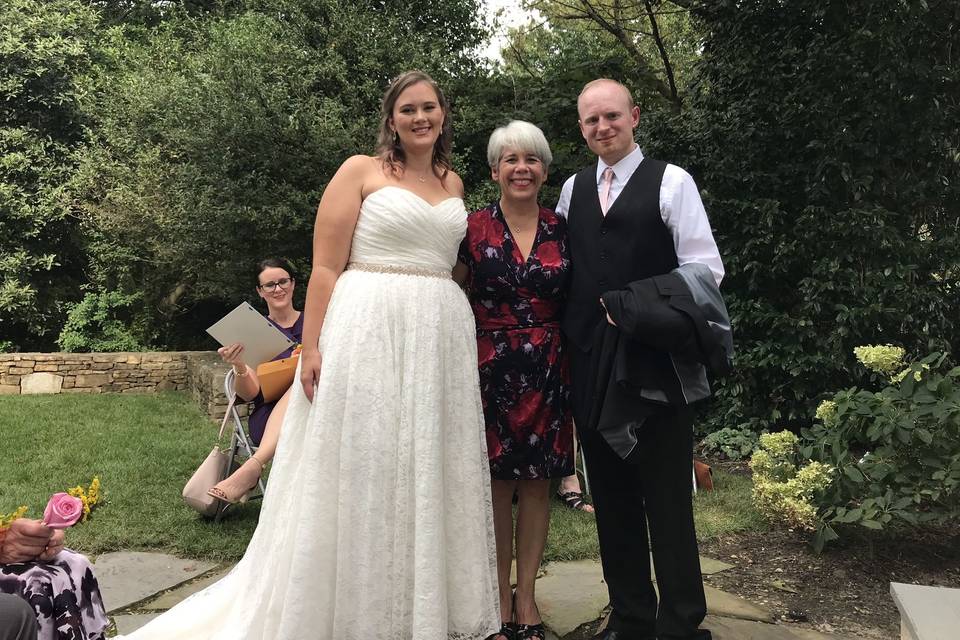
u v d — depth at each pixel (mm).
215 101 6074
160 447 4918
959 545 3188
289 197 6281
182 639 2105
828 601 2670
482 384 2256
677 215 2076
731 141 5438
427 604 1893
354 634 1922
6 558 1722
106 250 8898
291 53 6406
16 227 8797
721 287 5586
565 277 2240
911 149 4996
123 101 8242
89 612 1818
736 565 3027
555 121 7145
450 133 2295
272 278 3639
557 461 2264
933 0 4762
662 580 2096
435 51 6805
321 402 1978
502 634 2301
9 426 5484
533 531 2381
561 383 2271
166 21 10820
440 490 1970
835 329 5012
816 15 5027
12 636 1314
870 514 2893
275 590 1954
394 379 1993
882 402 3088
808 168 5176
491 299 2260
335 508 1953
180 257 7367
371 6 7242
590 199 2217
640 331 1911
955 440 2898
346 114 6496
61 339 8922
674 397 1989
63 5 9352
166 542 3199
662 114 5957
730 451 4988
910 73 4762
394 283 2045
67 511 1729
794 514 3119
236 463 4461
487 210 2326
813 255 5164
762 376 5367
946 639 1527
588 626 2455
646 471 2104
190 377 7586
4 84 8602
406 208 2049
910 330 5008
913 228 5219
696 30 6383
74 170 8781
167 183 7805
